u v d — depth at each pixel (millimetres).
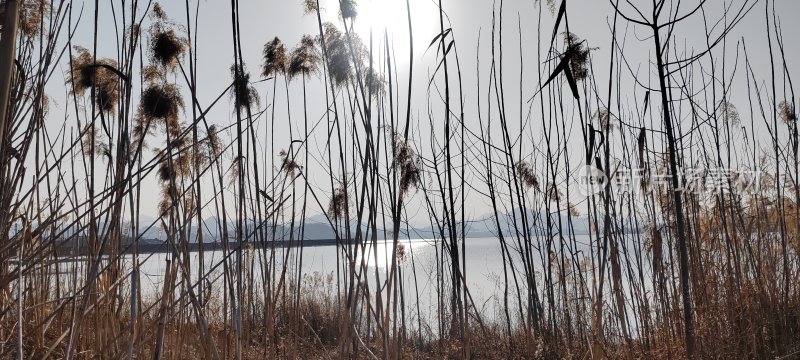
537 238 5488
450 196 3418
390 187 3137
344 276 3562
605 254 3518
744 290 4953
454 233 3473
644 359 4262
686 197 4973
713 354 4488
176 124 3494
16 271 2332
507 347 5441
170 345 3109
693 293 4801
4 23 1120
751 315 4750
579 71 4379
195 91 2762
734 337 4590
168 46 3359
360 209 3053
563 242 4969
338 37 3646
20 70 2344
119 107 2914
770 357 4613
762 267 5195
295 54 4395
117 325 2926
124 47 2953
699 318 4613
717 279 5012
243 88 3732
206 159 3453
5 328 2688
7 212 2367
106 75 3525
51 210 2873
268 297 3521
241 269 2926
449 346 5441
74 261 2809
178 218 2746
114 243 2885
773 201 5391
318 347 5316
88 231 2828
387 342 3023
